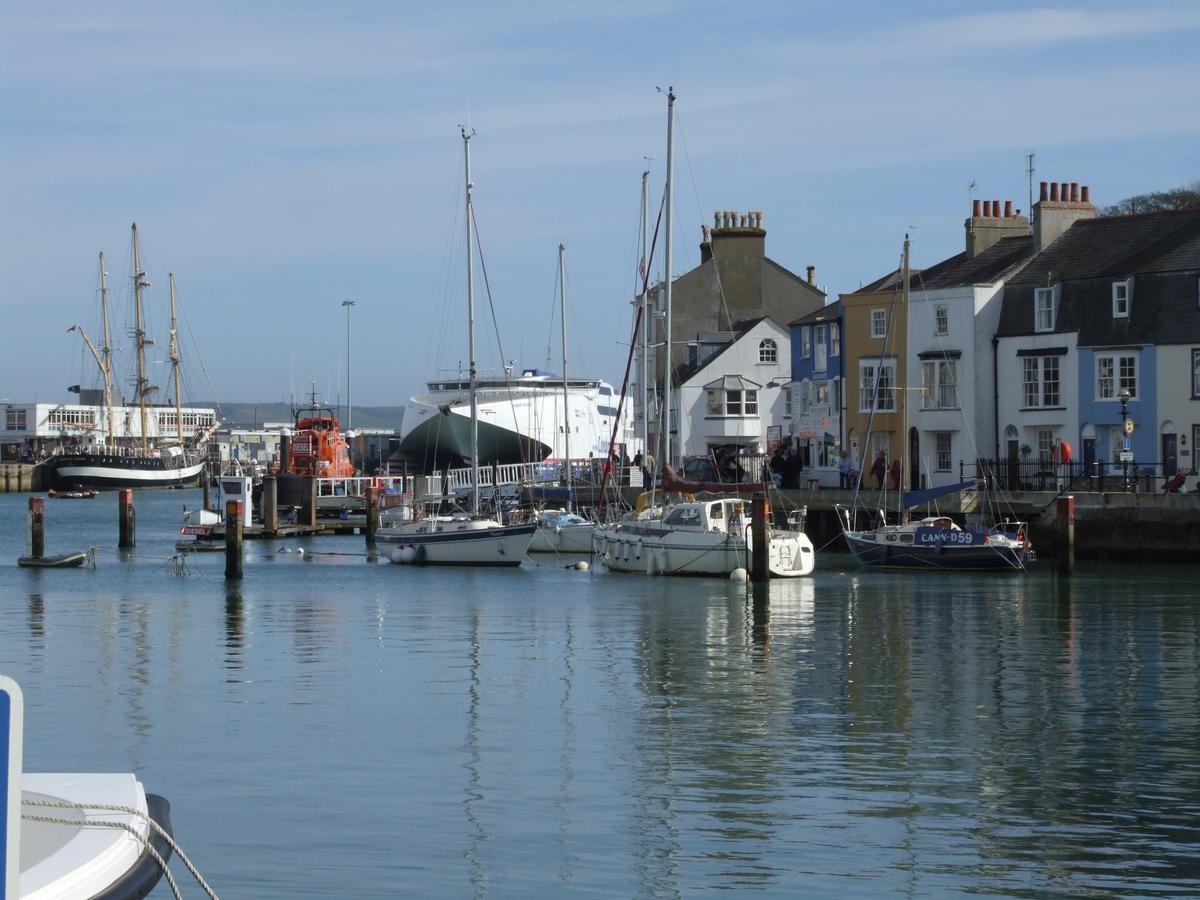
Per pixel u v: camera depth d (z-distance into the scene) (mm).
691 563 50812
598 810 18984
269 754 22266
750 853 17094
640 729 24078
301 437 99188
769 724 24469
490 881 16141
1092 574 48344
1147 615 38188
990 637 34688
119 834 8328
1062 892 15664
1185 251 60219
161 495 147625
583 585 48750
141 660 32125
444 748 22656
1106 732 23734
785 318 92312
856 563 53969
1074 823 18297
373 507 73188
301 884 16016
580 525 63656
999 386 64312
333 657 32406
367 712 25625
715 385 85375
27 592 47906
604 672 30062
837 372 72688
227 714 25516
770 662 31281
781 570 48688
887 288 68688
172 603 44156
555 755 22141
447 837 17781
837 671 30016
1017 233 70375
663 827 18188
